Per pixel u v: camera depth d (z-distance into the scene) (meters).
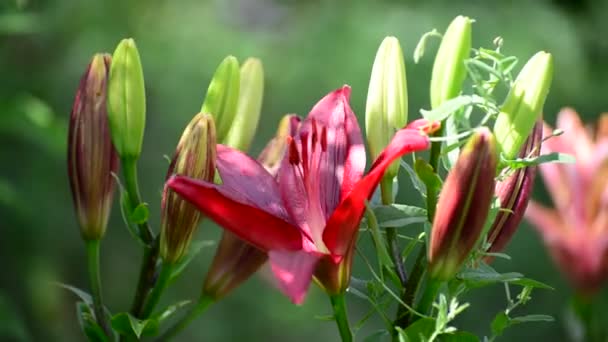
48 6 2.17
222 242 1.09
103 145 1.12
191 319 1.10
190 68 2.49
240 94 1.13
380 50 1.07
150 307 1.10
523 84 1.04
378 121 1.07
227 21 2.61
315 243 1.04
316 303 2.48
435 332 1.03
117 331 1.09
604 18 2.55
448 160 1.07
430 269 1.04
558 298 2.35
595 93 2.54
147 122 2.41
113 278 2.35
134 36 2.41
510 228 1.08
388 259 1.03
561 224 1.41
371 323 2.33
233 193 1.01
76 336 2.20
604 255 1.40
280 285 0.98
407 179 2.16
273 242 1.00
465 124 1.07
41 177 2.04
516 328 2.35
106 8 2.30
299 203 1.04
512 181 1.07
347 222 1.01
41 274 2.08
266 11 2.64
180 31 2.52
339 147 1.05
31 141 1.85
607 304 1.48
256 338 2.43
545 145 1.39
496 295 2.35
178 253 1.09
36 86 2.10
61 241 2.13
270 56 2.54
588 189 1.41
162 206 1.09
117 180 1.10
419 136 1.00
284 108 2.50
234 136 1.13
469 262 1.05
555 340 2.34
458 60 1.07
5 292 2.05
